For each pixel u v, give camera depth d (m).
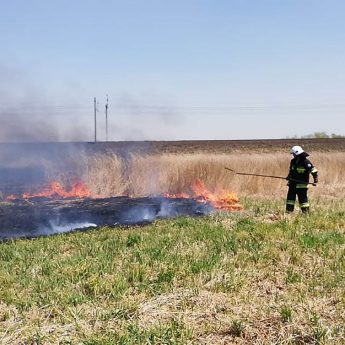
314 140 60.47
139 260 7.38
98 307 5.42
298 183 12.41
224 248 8.05
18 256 7.98
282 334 4.58
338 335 4.54
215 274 6.48
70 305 5.53
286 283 6.29
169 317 5.11
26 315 5.25
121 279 6.34
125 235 9.86
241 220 10.77
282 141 59.50
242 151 43.78
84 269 6.82
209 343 4.53
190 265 6.96
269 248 7.91
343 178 21.77
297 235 8.91
